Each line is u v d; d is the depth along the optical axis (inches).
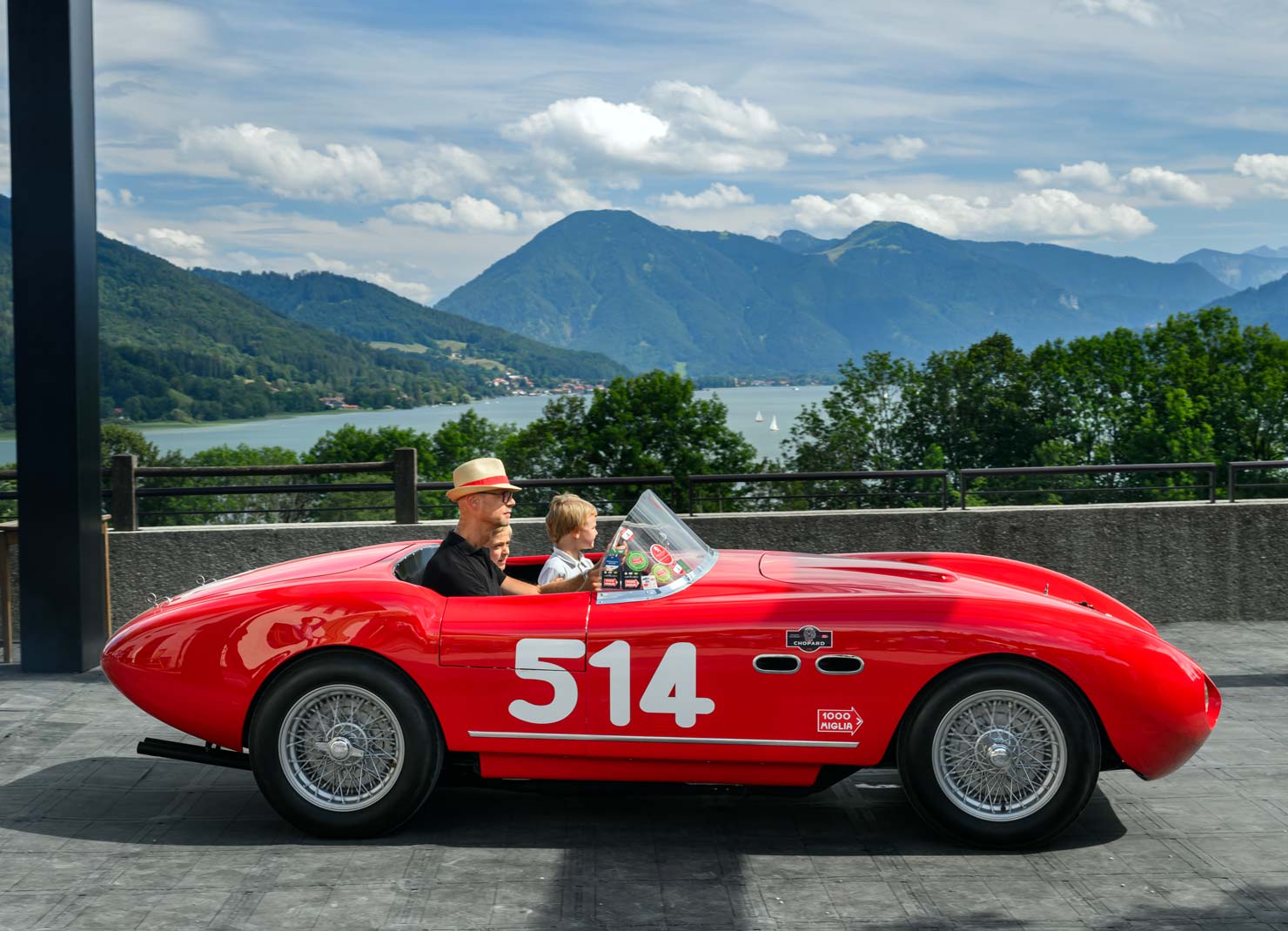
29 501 265.3
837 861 156.9
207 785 193.2
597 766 165.6
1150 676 156.7
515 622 164.6
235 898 143.6
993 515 338.6
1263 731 222.7
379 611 164.4
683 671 160.6
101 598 277.3
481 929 134.0
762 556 199.0
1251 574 336.8
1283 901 141.5
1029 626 157.8
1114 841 163.9
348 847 162.9
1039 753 157.9
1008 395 2434.8
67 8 255.6
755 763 162.4
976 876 150.9
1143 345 2465.6
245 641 166.1
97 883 148.6
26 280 259.9
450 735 164.1
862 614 159.6
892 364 2426.2
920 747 158.6
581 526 201.9
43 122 257.1
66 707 240.5
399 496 331.6
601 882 149.1
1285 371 2316.7
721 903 142.0
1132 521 337.1
